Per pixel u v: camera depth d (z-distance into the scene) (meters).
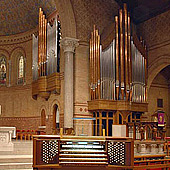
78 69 19.19
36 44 22.84
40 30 21.80
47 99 22.05
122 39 19.20
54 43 20.42
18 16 25.45
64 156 9.45
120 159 9.54
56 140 9.41
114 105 18.69
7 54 26.86
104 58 18.83
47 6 22.23
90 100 19.03
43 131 20.81
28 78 25.30
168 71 24.00
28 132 23.50
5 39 26.95
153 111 23.64
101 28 20.30
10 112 26.08
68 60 18.81
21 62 26.59
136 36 20.23
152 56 21.03
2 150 14.45
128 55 19.36
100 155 9.56
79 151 9.61
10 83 26.56
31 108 24.55
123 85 18.88
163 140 13.71
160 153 12.87
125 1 21.17
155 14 20.88
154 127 13.85
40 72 21.50
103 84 18.59
